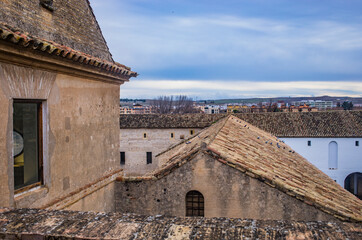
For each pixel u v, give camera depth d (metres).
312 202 7.41
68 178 6.86
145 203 8.46
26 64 5.55
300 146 37.53
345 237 2.97
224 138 11.35
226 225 3.27
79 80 7.30
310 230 3.12
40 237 3.16
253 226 3.23
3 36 4.68
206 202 8.02
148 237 3.06
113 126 9.12
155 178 8.34
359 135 36.59
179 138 38.28
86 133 7.61
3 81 5.12
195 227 3.23
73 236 3.10
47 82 6.17
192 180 8.11
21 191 5.66
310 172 13.23
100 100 8.31
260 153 11.71
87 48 8.16
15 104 5.60
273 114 40.41
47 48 5.59
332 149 37.72
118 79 9.01
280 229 3.15
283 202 7.60
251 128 21.56
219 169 7.95
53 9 6.82
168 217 3.54
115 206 8.76
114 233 3.13
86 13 8.40
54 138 6.40
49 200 6.23
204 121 38.94
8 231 3.25
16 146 5.61
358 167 37.12
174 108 99.75
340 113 40.06
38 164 6.15
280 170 10.03
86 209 7.45
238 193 7.85
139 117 40.53
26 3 6.02
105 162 8.58
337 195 10.11
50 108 6.27
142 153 38.69
